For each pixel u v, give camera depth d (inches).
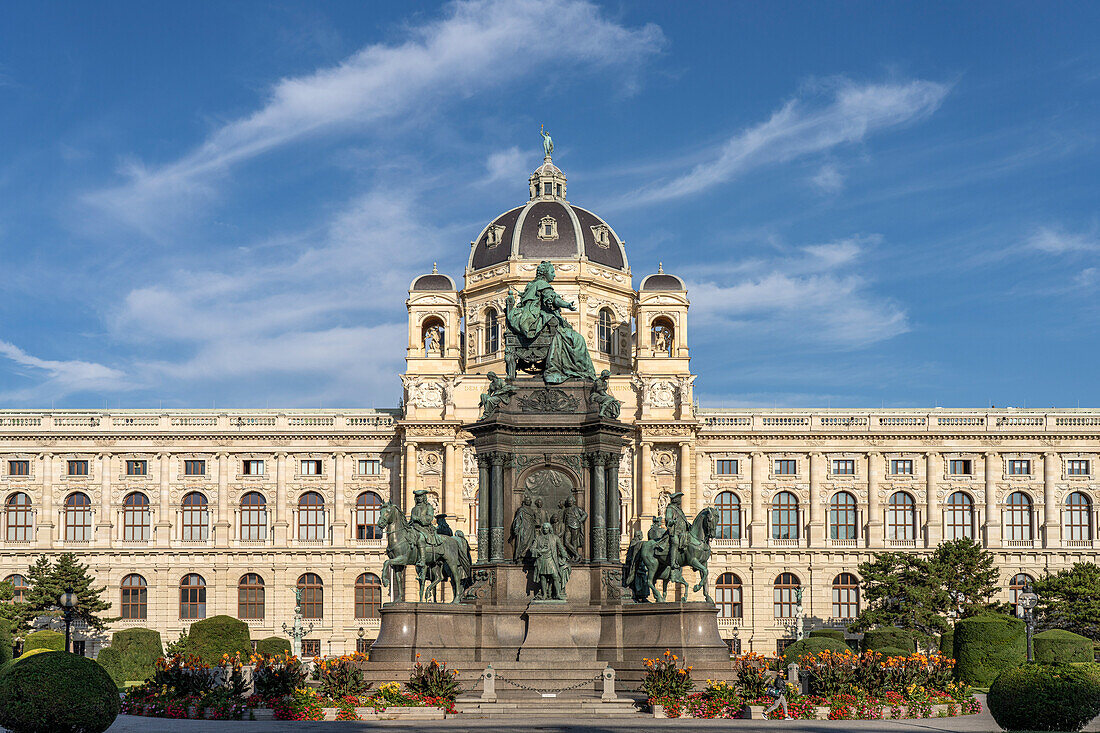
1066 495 5137.8
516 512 2230.6
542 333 2340.1
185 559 5078.7
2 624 2947.8
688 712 1891.0
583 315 5442.9
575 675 2071.9
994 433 5152.6
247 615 5073.8
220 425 5157.5
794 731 1660.9
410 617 2118.6
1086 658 3083.2
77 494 5132.9
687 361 5103.3
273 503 5128.0
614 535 2246.6
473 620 2146.9
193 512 5132.9
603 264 5595.5
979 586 4360.2
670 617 2081.7
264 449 5142.7
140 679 3941.9
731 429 5157.5
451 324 5187.0
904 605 4274.1
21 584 5039.4
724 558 5108.3
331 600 5054.1
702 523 2197.3
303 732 1635.1
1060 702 1646.2
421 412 4982.8
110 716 1530.5
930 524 5123.0
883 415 5211.6
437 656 2089.1
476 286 5575.8
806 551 5088.6
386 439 5142.7
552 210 5664.4
